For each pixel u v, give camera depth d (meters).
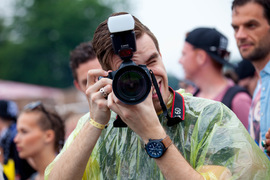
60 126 3.21
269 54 2.44
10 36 37.66
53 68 36.00
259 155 1.77
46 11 36.53
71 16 35.97
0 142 4.05
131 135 1.93
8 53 35.44
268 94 2.41
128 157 1.91
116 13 1.86
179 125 1.84
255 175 1.69
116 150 1.95
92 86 1.81
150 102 1.67
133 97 1.61
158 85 1.80
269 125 2.38
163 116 1.87
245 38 2.46
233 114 1.84
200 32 3.54
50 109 3.23
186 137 1.82
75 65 3.06
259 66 2.50
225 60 3.52
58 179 1.85
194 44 3.54
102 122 1.82
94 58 3.00
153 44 1.80
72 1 37.25
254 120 2.59
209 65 3.49
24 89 15.43
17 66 35.47
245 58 2.51
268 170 1.75
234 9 2.52
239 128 1.78
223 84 3.46
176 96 1.85
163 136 1.66
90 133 1.82
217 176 1.67
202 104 1.86
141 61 1.76
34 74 35.38
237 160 1.70
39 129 3.12
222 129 1.76
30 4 37.56
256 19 2.41
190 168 1.64
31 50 35.47
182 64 3.66
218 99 3.21
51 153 3.15
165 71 1.83
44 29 35.81
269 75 2.43
